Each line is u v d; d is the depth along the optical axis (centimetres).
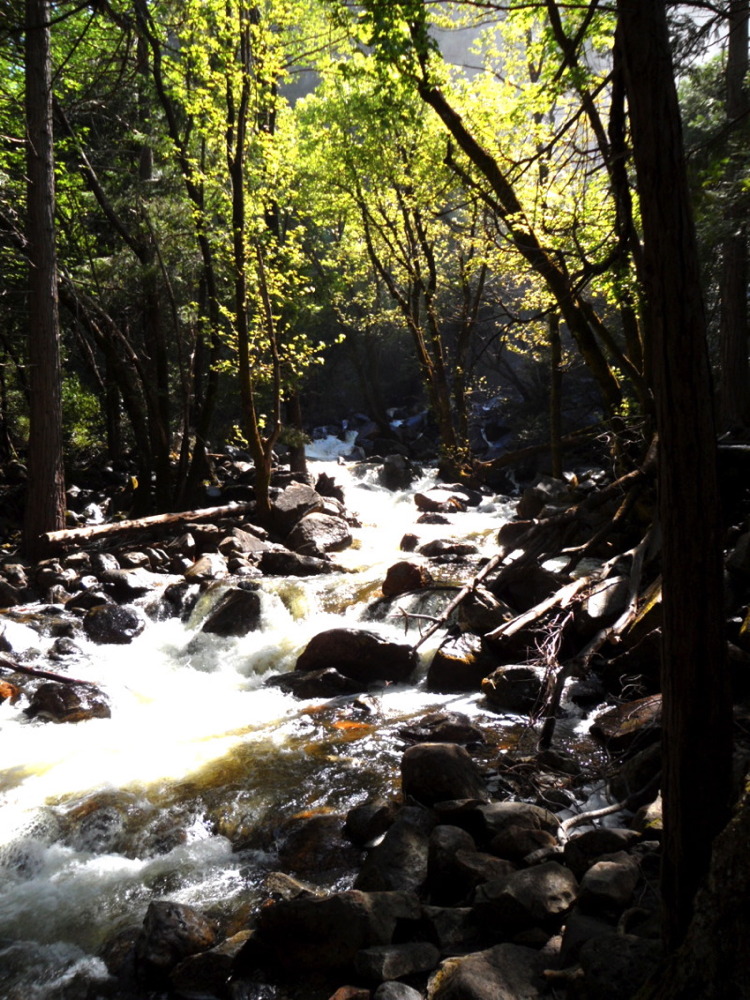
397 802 609
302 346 1777
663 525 318
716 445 311
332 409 3819
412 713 794
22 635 1041
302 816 610
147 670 991
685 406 306
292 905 451
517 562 962
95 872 566
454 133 1005
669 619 319
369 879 503
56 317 1439
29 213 1420
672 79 298
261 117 1612
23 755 749
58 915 521
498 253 1102
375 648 897
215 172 1584
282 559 1343
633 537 1042
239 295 1482
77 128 1756
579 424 2803
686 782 319
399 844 520
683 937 321
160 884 547
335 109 1834
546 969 398
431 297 2247
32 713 840
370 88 1720
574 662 748
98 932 504
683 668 317
